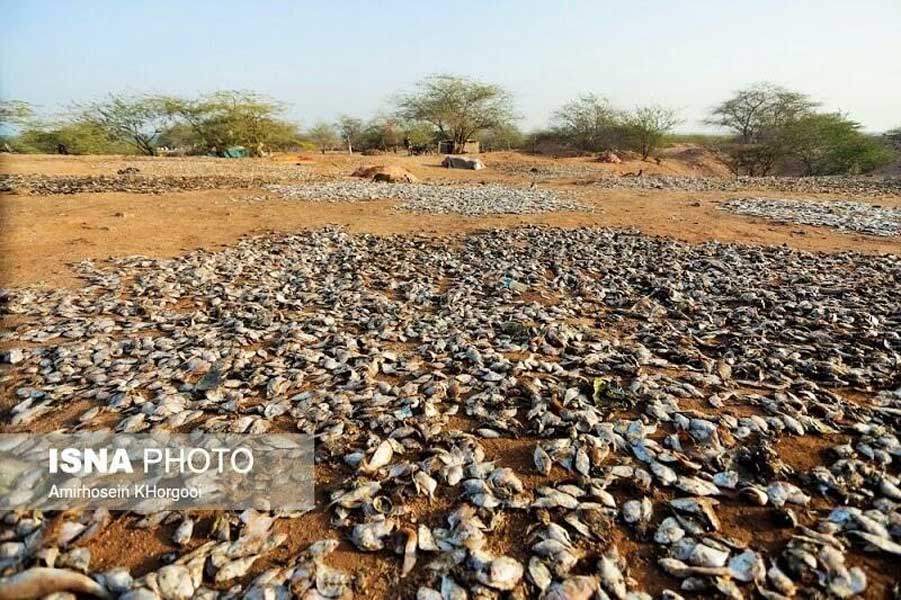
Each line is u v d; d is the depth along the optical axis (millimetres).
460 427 3459
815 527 2582
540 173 28734
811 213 12219
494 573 2301
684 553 2441
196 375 4219
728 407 3689
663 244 9234
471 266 7957
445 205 13453
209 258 8141
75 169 22609
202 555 2402
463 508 2684
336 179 21156
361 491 2801
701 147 45188
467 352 4582
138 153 41312
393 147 50969
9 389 3943
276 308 5996
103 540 2504
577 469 3000
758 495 2762
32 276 6922
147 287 6594
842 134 34906
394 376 4227
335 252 8891
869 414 3578
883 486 2838
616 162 36656
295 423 3467
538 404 3637
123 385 3965
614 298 6469
